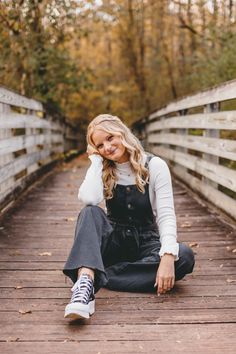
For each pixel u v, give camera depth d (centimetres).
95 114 2325
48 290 358
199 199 684
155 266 347
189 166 746
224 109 829
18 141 656
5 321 307
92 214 329
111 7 1577
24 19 1114
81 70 1496
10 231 524
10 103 596
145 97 2048
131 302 335
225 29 1084
